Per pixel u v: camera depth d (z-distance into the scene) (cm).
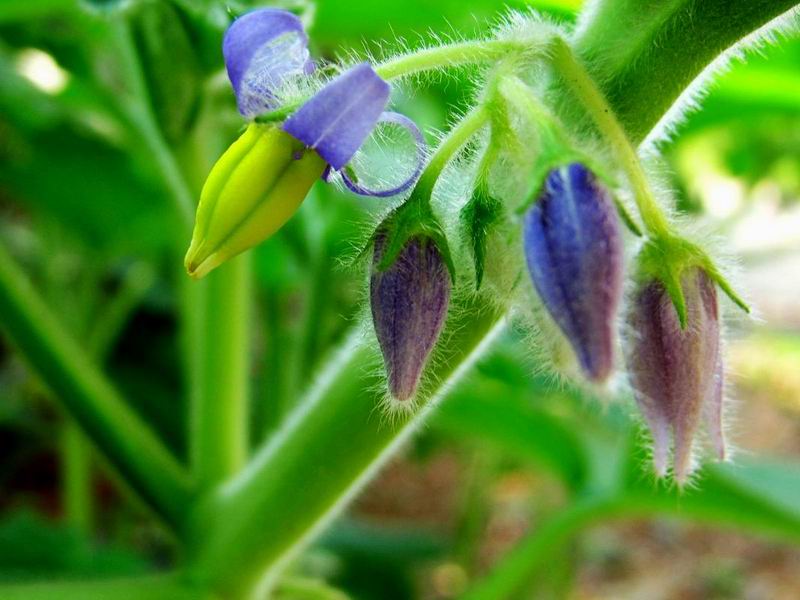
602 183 7
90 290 24
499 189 8
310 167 8
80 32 16
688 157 29
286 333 18
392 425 9
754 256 25
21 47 17
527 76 8
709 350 8
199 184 11
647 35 8
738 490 14
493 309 8
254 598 10
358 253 8
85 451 21
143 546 27
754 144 30
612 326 7
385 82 7
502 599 16
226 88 11
